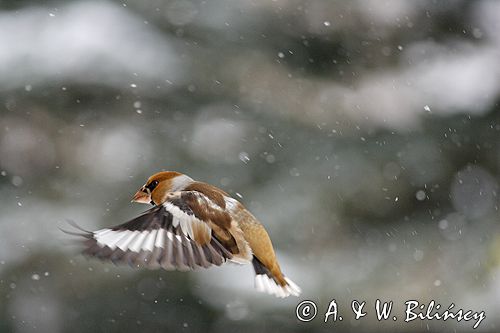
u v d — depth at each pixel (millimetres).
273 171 15844
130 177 15938
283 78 16844
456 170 15703
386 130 16062
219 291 15289
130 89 16016
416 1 16969
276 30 16984
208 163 15891
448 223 15461
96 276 16016
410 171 15562
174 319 15812
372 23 16906
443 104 16297
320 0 16875
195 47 16859
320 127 16266
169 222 5551
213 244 5645
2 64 15789
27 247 15773
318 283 14828
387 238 15422
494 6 17109
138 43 16391
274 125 16250
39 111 16078
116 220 15641
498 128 15977
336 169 15664
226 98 16531
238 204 6016
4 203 16078
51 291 15852
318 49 17000
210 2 17156
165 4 16969
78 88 15859
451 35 17188
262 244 5922
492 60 16922
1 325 15586
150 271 15852
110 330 15906
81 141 16281
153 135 16250
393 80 16984
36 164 16281
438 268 14977
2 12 16531
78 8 16672
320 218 15367
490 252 14852
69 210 15828
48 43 15938
